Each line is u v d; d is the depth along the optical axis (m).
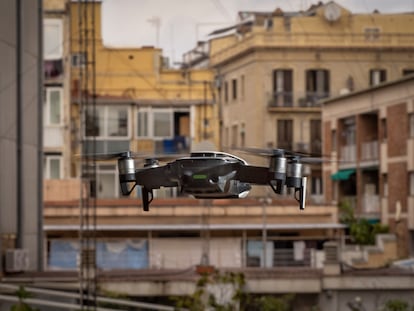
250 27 93.19
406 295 51.06
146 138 81.12
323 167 79.94
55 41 78.06
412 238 69.19
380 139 72.88
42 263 52.31
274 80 90.50
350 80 90.06
